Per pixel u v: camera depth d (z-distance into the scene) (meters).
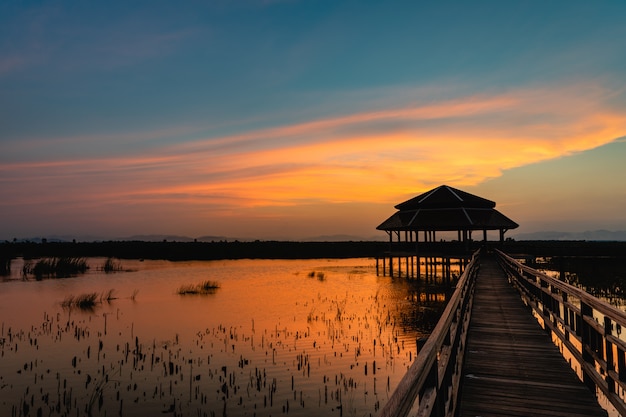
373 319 20.56
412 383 2.46
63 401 10.55
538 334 10.87
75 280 37.19
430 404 3.27
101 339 16.62
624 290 27.28
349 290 31.55
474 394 6.85
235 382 11.83
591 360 6.93
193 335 17.23
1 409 10.05
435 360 3.66
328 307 24.06
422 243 44.50
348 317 21.08
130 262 60.81
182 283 35.28
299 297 27.88
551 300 10.43
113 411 9.98
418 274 39.59
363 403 10.45
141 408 10.17
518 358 8.82
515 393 6.87
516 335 10.78
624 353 5.27
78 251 76.31
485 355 9.04
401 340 16.34
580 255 58.94
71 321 20.14
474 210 40.97
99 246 85.31
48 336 17.09
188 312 22.48
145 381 11.95
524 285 15.56
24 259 60.28
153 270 47.62
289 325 19.14
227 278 39.69
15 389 11.34
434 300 26.75
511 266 20.98
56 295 28.39
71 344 15.86
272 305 24.73
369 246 100.00
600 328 6.02
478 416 6.01
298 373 12.57
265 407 10.23
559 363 8.48
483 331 11.23
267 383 11.77
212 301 26.19
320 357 14.12
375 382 11.84
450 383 4.91
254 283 35.75
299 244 106.00
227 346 15.52
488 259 37.09
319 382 11.84
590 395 6.77
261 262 62.97
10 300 26.39
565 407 6.30
